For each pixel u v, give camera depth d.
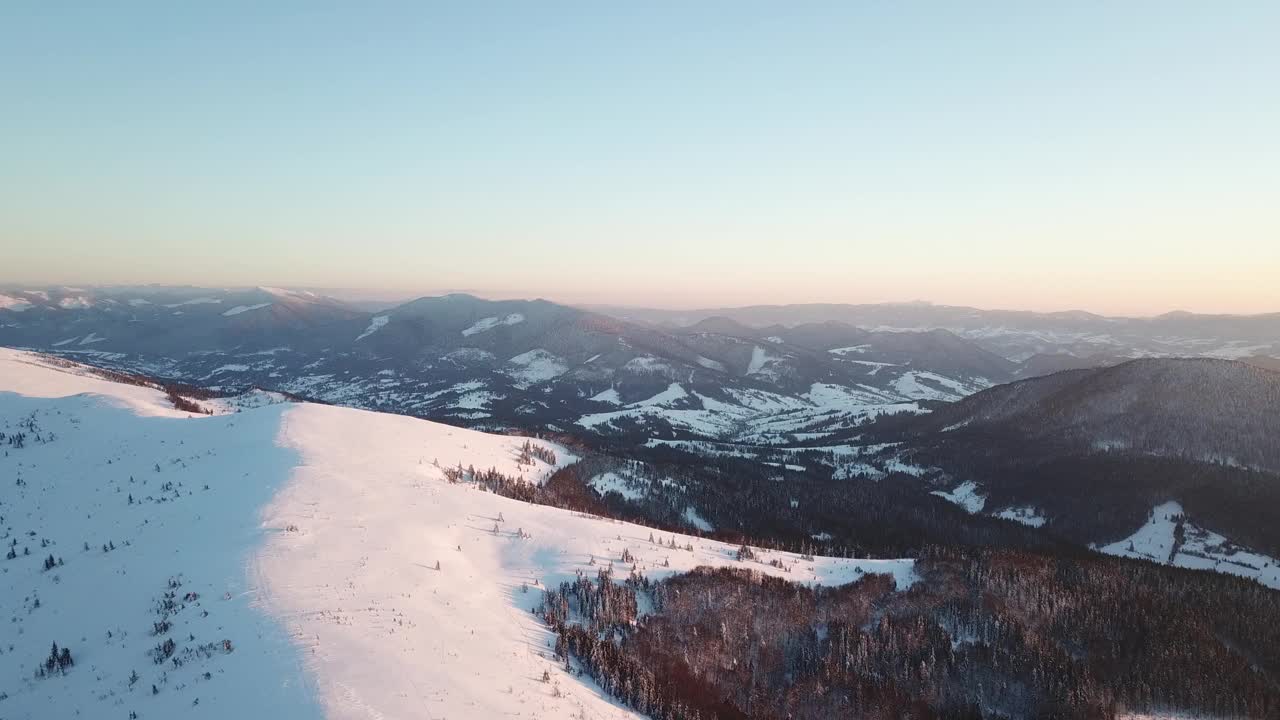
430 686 41.00
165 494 84.50
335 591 54.41
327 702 36.81
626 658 60.16
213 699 37.88
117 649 47.06
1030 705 69.19
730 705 62.00
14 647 50.47
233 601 51.69
